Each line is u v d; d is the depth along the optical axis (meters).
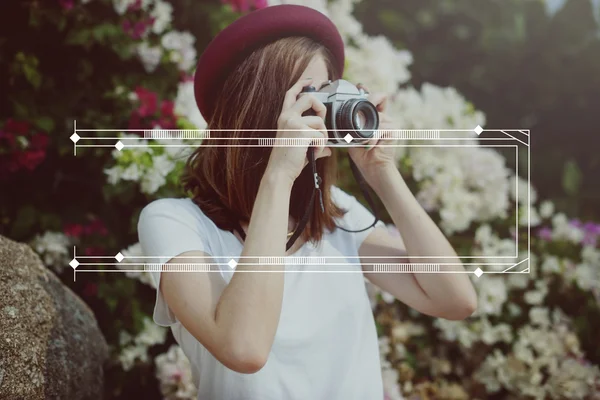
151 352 2.29
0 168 2.11
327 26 1.36
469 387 2.52
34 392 1.24
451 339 2.48
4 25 2.22
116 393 2.16
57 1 2.21
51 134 2.23
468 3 3.70
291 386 1.21
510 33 3.67
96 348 1.62
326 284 1.32
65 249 2.11
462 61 3.76
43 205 2.21
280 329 1.24
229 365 1.07
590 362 2.56
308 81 1.26
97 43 2.30
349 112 1.21
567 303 2.64
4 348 1.20
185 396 2.10
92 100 2.29
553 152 3.77
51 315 1.41
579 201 3.64
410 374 2.39
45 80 2.25
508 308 2.61
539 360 2.45
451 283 1.38
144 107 2.16
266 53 1.31
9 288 1.31
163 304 1.22
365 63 2.61
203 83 1.39
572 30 3.66
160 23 2.35
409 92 2.72
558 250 2.73
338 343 1.29
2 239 1.44
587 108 3.70
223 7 2.48
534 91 3.74
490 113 3.78
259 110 1.30
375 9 3.46
